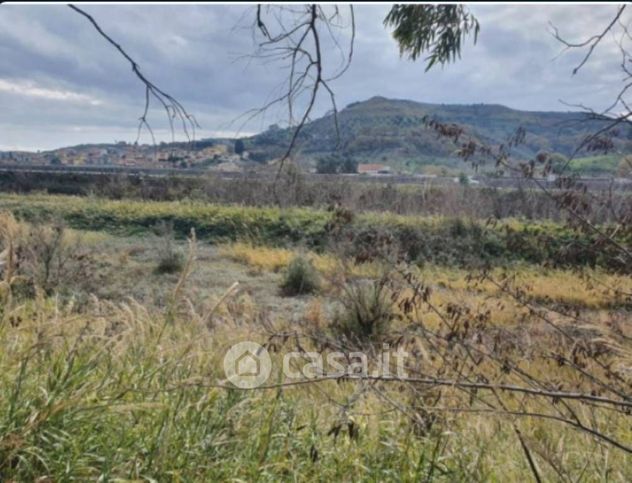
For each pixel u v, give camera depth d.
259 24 1.98
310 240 13.80
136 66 1.56
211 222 15.64
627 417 2.70
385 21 2.79
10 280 2.35
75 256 8.88
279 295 9.13
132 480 1.73
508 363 2.42
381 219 12.25
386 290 4.61
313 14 1.96
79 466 1.76
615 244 2.39
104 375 2.18
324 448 2.35
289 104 2.08
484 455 2.32
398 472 2.20
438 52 2.79
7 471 1.67
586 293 6.07
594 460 2.38
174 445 1.98
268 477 2.06
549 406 2.69
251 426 2.31
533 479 2.23
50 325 2.22
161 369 2.31
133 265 10.99
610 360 2.86
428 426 2.32
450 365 2.43
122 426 2.02
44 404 1.83
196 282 9.83
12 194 20.19
